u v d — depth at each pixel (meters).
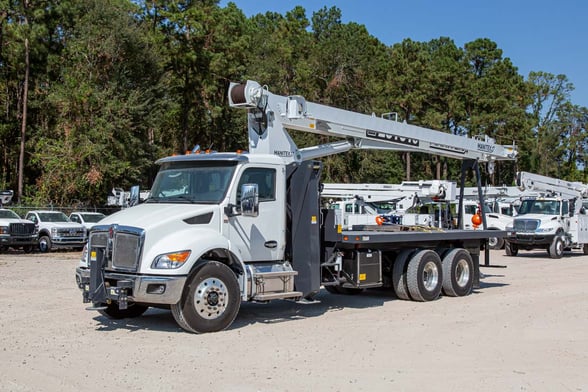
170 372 6.96
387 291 14.23
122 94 38.19
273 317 10.62
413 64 59.34
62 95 36.31
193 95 46.72
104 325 9.80
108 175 36.50
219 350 8.03
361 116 12.66
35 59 42.81
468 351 8.07
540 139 73.19
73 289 14.17
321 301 12.66
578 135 76.06
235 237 9.66
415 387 6.43
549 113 78.00
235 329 9.46
